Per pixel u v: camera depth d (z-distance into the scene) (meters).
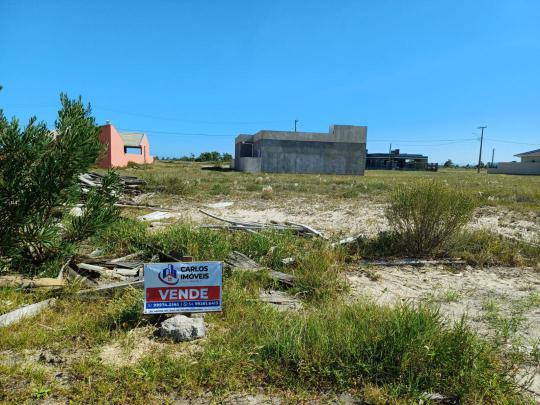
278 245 6.54
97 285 4.88
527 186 26.08
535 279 6.02
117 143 42.47
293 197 17.00
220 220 10.02
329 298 4.76
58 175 4.75
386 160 86.25
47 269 4.99
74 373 2.98
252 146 53.81
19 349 3.34
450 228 7.05
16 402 2.64
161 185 17.67
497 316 4.47
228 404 2.73
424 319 3.36
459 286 5.63
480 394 2.88
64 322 3.84
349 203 15.10
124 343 3.44
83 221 5.12
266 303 4.46
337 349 3.24
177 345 3.46
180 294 3.76
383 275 6.09
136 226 7.48
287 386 2.93
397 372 3.03
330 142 46.16
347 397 2.85
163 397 2.77
